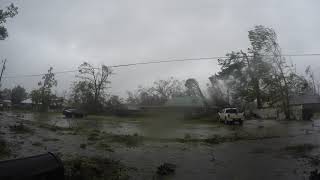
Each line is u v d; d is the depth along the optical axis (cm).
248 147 1758
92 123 3766
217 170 1163
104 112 6384
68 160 1252
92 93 6956
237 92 5788
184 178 1047
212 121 4241
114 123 3812
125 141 1989
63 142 1912
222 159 1393
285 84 4891
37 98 8462
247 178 1034
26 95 11450
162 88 8919
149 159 1394
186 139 2081
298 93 5144
